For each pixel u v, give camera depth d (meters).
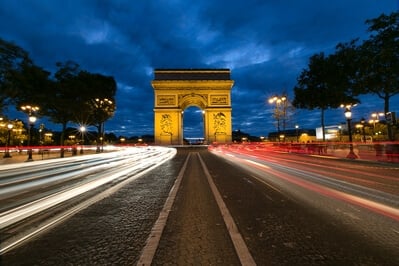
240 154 36.59
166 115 77.56
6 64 27.50
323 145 32.16
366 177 12.80
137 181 12.68
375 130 53.34
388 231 5.46
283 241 4.98
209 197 8.86
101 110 56.56
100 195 9.38
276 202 8.03
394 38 21.58
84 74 49.66
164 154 35.62
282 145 45.97
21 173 15.30
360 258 4.27
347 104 27.44
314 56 31.59
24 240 5.20
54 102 36.91
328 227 5.73
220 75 81.62
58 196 9.21
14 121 55.22
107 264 4.17
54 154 43.75
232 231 5.55
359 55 23.92
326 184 11.02
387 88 22.91
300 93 33.22
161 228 5.79
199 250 4.63
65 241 5.13
